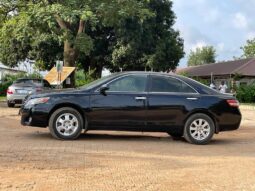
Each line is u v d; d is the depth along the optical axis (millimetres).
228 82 47656
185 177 7625
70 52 28781
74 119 11469
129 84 11742
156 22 46938
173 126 11719
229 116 11938
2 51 46906
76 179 7215
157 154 9773
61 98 11414
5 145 10219
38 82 23672
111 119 11531
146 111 11602
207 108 11773
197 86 11977
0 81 39250
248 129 15969
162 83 11867
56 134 11383
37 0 26078
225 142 12344
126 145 10922
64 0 24547
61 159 8734
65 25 26906
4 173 7445
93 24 24266
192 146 11328
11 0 27531
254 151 10734
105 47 46250
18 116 17938
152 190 6738
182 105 11703
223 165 8750
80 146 10438
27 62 53438
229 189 6922
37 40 38938
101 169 8000
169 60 47344
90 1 25469
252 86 42562
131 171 7938
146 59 45156
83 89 11672
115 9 26203
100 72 49000
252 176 7820
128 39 43406
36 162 8375
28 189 6551
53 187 6699
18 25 25688
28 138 11539
